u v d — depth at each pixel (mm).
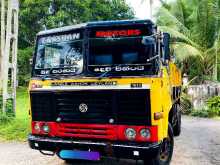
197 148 9656
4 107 12508
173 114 8859
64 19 28062
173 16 23703
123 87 6027
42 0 28016
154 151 5867
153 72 5969
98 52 6336
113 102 6098
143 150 5855
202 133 12430
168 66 7305
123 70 6109
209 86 20156
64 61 6605
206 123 15648
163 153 7070
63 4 28469
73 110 6418
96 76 6262
